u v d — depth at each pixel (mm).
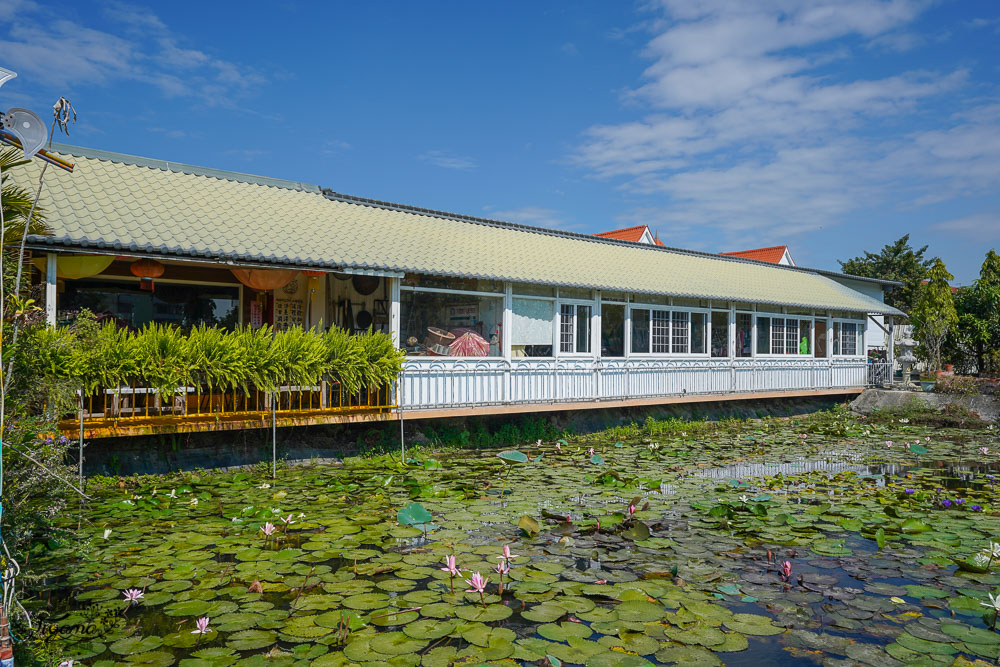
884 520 7113
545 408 12719
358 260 10391
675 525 6859
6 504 4250
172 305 11258
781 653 3936
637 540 6230
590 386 13719
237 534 6215
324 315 12656
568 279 13453
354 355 9812
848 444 13844
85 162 10711
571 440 13469
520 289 12930
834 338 21203
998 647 4012
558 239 17109
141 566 5301
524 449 12094
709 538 6375
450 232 14148
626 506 7641
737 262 22406
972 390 18969
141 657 3779
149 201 10227
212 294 11633
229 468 9234
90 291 10492
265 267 9555
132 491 7734
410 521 6215
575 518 7023
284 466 9680
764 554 5875
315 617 4344
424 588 4914
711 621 4348
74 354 7383
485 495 8164
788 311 19297
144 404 9367
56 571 5152
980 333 25141
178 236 9344
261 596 4695
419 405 10984
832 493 8656
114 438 8422
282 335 9320
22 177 9328
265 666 3676
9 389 4754
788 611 4566
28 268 7555
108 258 8898
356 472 9359
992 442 14391
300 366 9234
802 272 24531
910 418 18188
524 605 4602
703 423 16453
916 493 8430
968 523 7023
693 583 5078
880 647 4020
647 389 14953
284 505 7422
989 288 26141
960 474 10406
